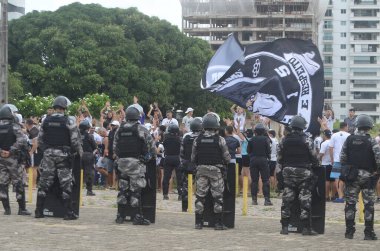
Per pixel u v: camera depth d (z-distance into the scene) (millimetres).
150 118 27406
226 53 23094
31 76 56375
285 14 138625
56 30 57812
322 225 13578
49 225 13695
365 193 12867
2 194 15227
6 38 26531
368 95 144375
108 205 18766
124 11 64438
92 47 57281
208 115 13953
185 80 64312
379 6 143125
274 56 22281
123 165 14172
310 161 13250
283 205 13375
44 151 14570
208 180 13922
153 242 11797
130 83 59156
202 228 14055
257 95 22297
